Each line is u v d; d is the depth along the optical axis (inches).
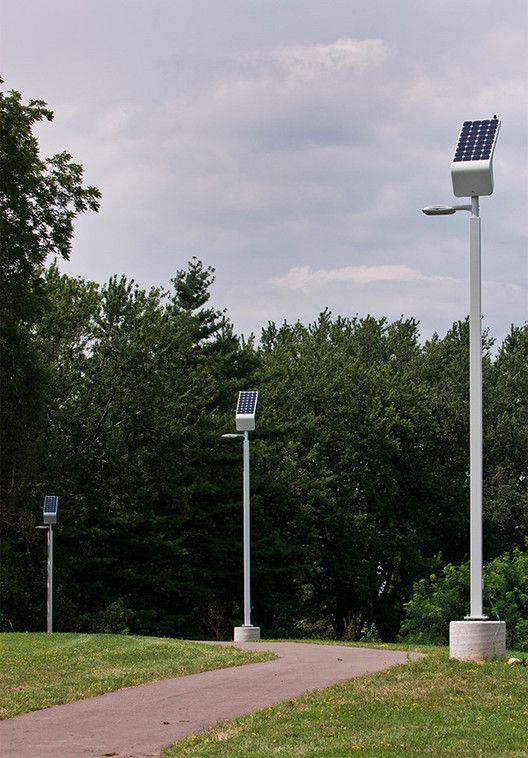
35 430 1603.1
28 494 1733.5
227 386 2236.7
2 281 1473.9
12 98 1498.5
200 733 473.7
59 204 1561.3
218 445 2087.8
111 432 1888.5
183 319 2091.5
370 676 630.5
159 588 1937.7
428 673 623.5
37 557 1831.9
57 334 1925.4
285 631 2139.5
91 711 542.0
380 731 471.8
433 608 1342.3
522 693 562.9
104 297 1985.7
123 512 1865.2
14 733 481.1
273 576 2169.0
